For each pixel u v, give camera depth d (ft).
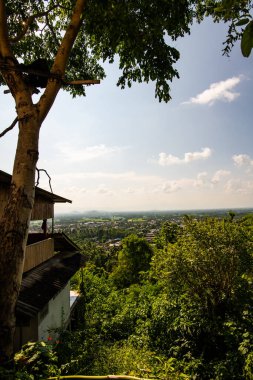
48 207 42.09
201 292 43.09
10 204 11.78
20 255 11.41
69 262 44.91
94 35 19.83
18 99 13.10
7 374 9.77
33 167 12.50
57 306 37.19
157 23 16.81
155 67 19.30
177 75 19.39
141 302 53.26
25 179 12.10
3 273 10.91
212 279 42.06
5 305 10.65
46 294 27.61
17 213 11.64
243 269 41.34
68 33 14.70
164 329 40.16
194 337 37.45
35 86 15.52
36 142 12.80
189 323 37.73
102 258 181.47
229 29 15.58
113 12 15.52
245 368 27.40
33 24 23.47
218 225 43.96
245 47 5.24
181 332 37.76
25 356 12.41
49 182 14.97
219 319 39.55
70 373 21.03
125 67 20.51
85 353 26.32
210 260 42.22
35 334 27.50
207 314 40.81
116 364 26.50
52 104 13.79
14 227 11.42
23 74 15.03
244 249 41.60
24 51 25.79
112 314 54.49
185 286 43.83
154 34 17.29
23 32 16.38
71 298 52.80
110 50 20.66
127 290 78.02
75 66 25.39
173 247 46.52
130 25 16.26
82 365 24.75
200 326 37.42
